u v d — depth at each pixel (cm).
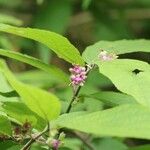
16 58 64
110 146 98
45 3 164
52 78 126
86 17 181
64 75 66
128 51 72
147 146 53
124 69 60
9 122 62
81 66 65
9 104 61
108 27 170
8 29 62
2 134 63
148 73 59
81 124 51
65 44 63
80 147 98
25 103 57
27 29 61
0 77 73
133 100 67
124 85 57
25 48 157
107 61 63
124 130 49
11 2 179
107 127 50
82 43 186
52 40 63
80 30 186
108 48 73
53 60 169
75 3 175
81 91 92
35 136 59
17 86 52
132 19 182
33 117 61
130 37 171
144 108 52
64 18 163
